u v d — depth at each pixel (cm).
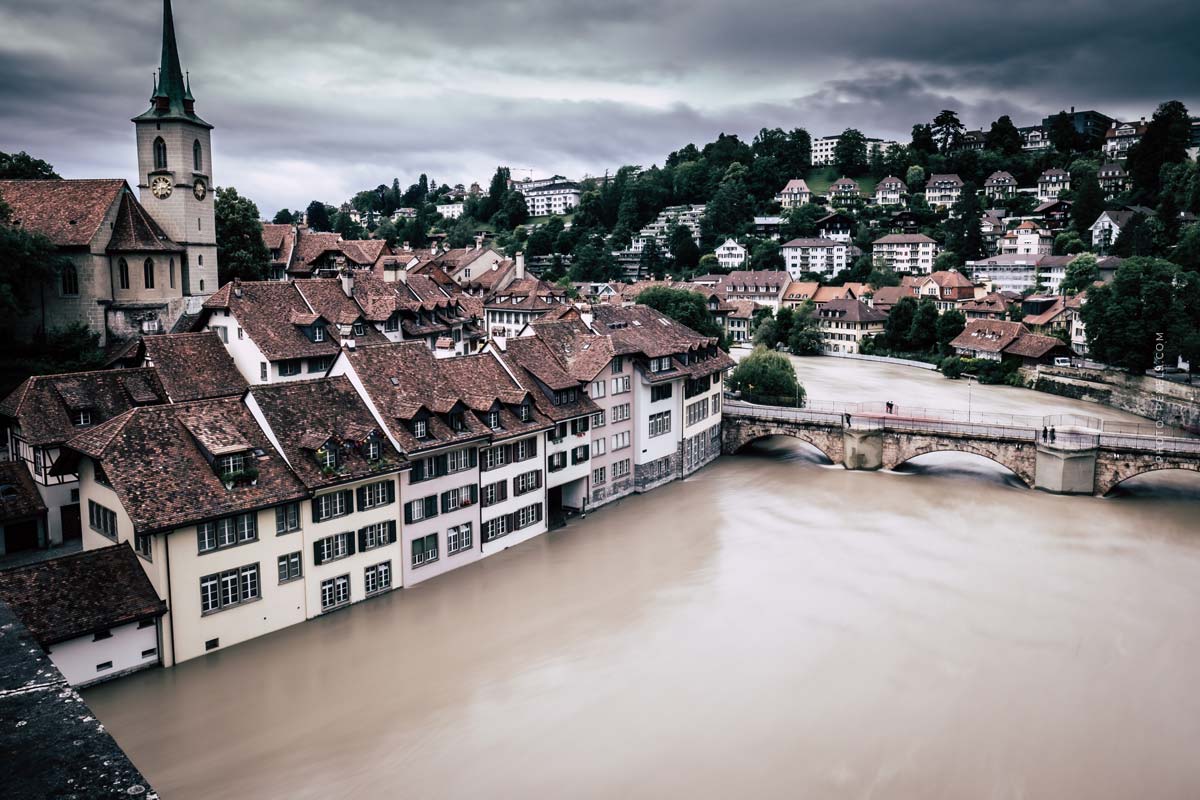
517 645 4888
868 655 4784
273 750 3928
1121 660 4753
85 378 5847
